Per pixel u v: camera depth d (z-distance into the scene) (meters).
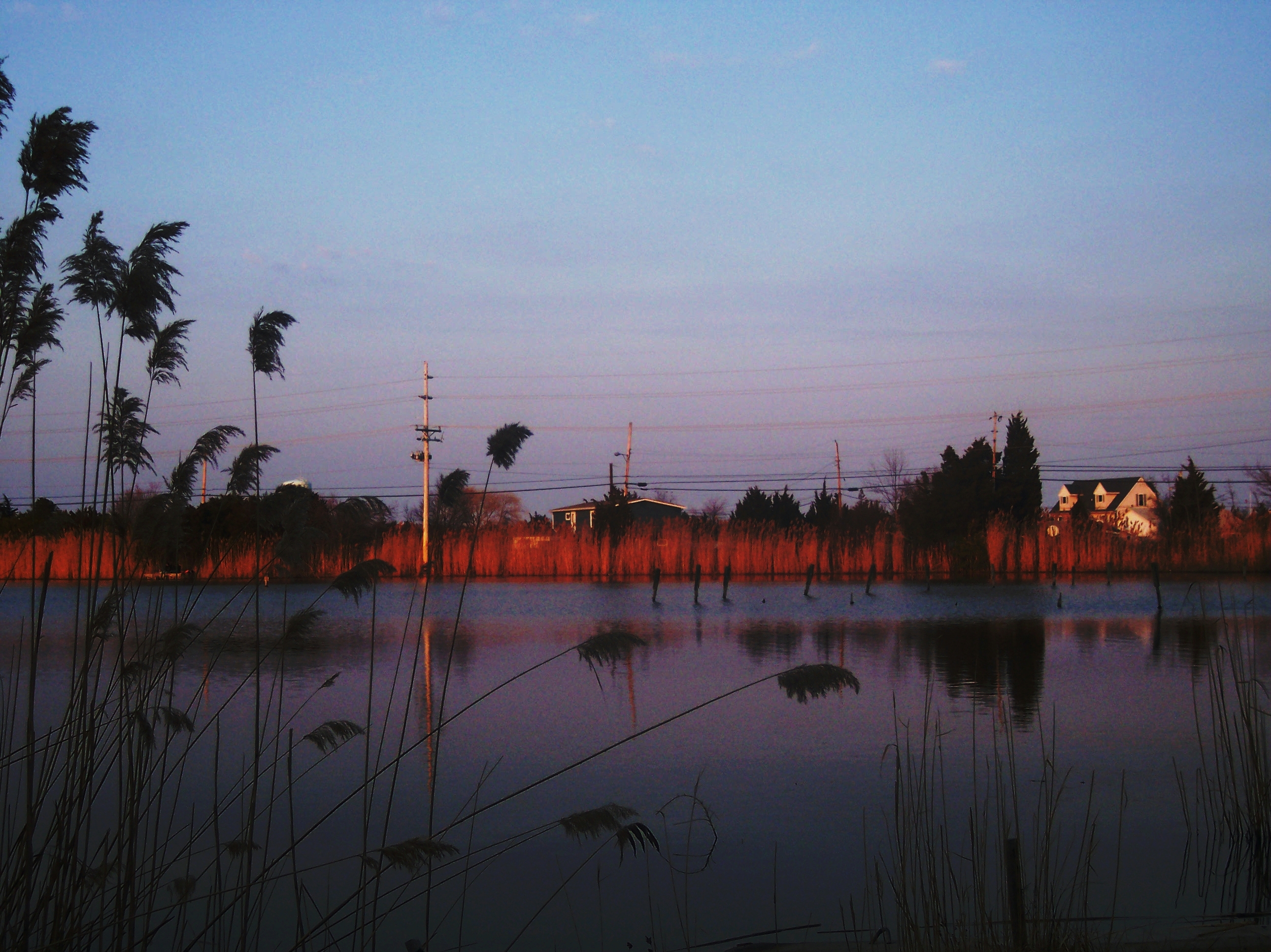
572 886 7.17
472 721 12.64
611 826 4.86
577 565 43.34
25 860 4.88
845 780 9.84
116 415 5.78
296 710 13.14
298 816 8.57
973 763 8.95
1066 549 43.34
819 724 12.51
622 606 30.98
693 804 9.04
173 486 5.88
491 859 6.45
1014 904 5.58
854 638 21.73
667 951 6.00
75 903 5.09
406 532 42.44
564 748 11.20
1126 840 7.93
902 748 11.20
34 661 5.18
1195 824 8.31
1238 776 9.60
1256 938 5.88
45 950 4.77
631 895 6.97
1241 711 8.21
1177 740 11.34
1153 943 5.81
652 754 10.98
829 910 6.61
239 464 6.08
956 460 55.28
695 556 43.00
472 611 29.09
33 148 5.64
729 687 15.16
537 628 24.12
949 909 6.50
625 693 14.63
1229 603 29.92
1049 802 6.62
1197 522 43.88
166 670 5.64
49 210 5.73
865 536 45.66
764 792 9.40
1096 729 11.99
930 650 19.48
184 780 9.62
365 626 24.73
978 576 43.03
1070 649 19.70
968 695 14.47
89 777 5.29
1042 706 13.59
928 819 7.83
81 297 5.75
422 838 5.12
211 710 13.02
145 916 5.32
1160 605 26.61
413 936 6.33
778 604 31.42
